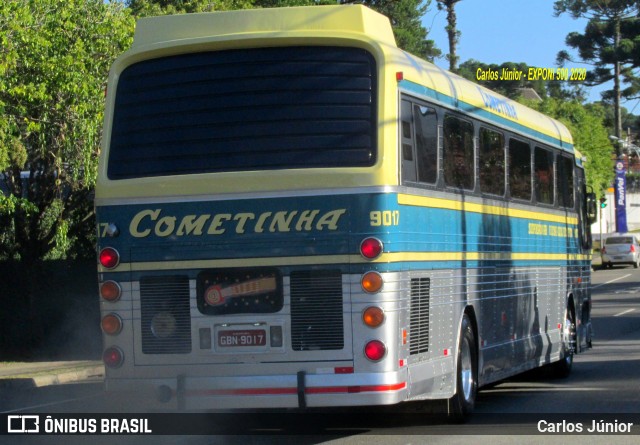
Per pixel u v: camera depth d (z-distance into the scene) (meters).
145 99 9.34
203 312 8.96
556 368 15.97
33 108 18.17
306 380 8.71
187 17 9.49
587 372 16.81
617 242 58.94
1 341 21.45
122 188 9.20
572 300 16.70
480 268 11.50
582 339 17.41
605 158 72.75
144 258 9.11
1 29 16.62
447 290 10.27
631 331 25.06
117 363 9.12
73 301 22.69
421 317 9.45
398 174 8.91
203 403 8.90
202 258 8.97
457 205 10.66
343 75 8.97
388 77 8.92
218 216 8.95
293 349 8.79
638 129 94.56
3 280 21.58
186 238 9.02
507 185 12.78
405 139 9.16
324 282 8.78
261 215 8.88
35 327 21.89
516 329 13.13
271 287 8.87
